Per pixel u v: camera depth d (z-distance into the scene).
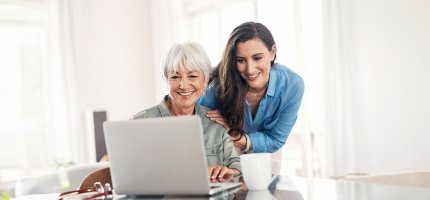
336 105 3.37
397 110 3.11
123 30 4.90
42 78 4.29
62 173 2.87
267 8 3.95
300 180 1.54
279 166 2.56
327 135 3.41
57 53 4.28
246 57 2.33
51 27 4.30
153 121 1.30
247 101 2.44
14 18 4.15
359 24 3.29
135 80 4.96
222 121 2.34
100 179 1.95
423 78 2.95
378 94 3.21
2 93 4.08
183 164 1.30
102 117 4.16
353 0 3.31
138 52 5.00
